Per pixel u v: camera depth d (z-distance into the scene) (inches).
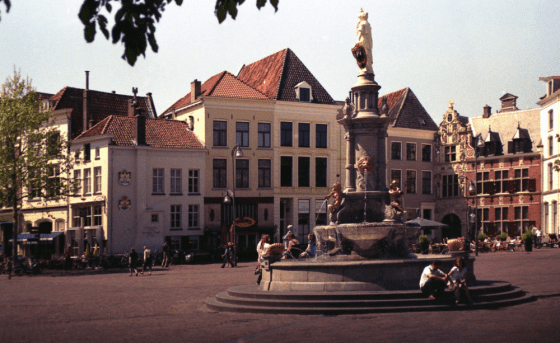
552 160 2331.4
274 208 2149.4
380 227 882.8
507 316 610.2
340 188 973.2
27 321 675.4
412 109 2628.0
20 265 1566.2
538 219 2406.5
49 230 2166.6
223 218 2080.5
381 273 722.2
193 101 2154.3
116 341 531.5
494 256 1742.1
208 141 2070.6
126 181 1942.7
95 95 2340.1
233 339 526.3
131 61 258.2
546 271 1128.8
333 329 559.8
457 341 479.2
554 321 569.3
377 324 580.4
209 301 781.3
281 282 760.3
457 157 2591.0
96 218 1973.4
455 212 2591.0
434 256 935.0
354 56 996.6
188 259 1878.7
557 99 2293.3
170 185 2004.2
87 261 1759.4
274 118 2166.6
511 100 2883.9
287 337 525.3
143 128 1972.2
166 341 523.8
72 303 848.9
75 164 2039.9
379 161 974.4
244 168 2118.6
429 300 680.4
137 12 255.4
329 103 2249.0
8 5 237.8
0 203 1609.3
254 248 2074.3
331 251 933.2
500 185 2509.8
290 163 2196.1
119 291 1016.2
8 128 1603.1
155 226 1967.3
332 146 2252.7
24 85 1686.8
